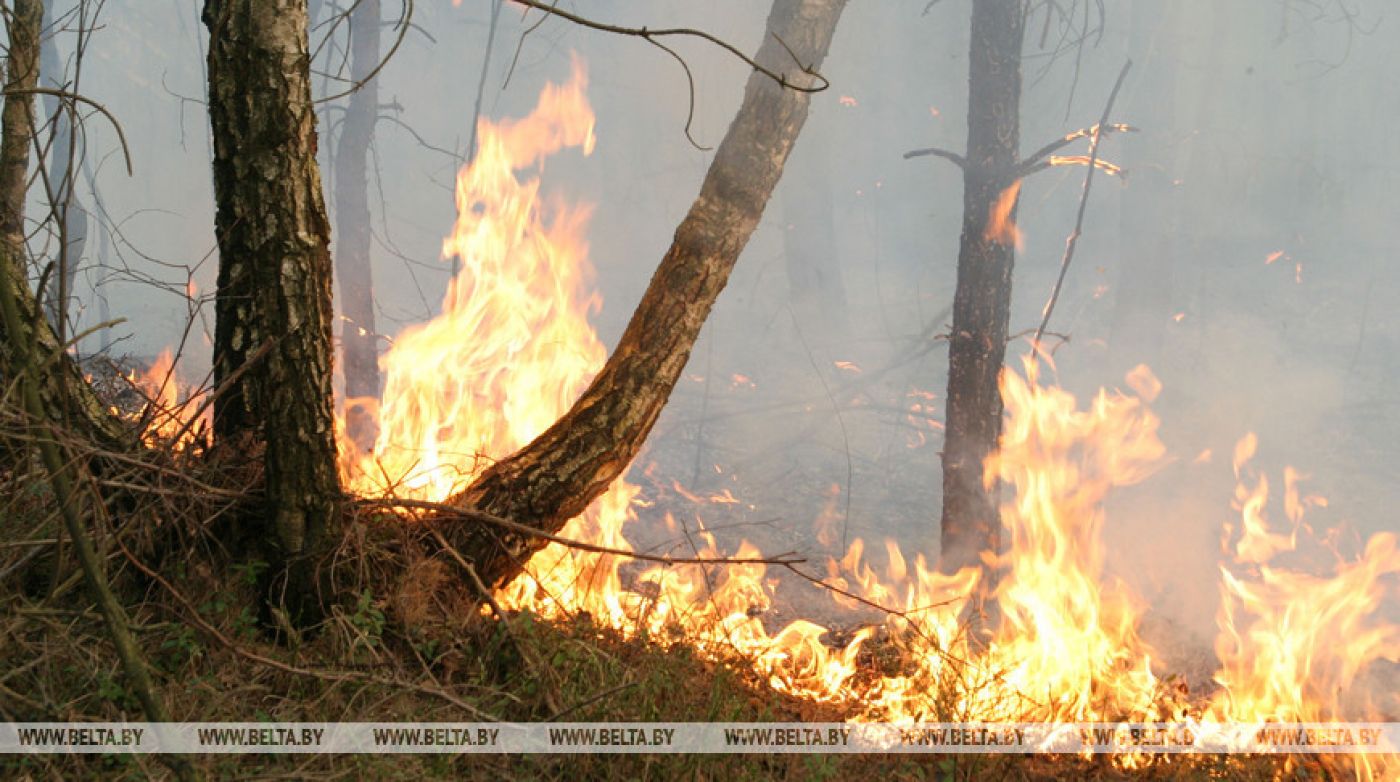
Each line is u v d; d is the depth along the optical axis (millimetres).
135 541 4195
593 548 4516
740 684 4887
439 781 3506
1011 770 4754
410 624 4328
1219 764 5387
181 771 3010
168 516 4207
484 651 4316
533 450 5020
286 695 3865
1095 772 5000
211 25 4027
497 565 4887
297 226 4051
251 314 4316
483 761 3740
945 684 5406
